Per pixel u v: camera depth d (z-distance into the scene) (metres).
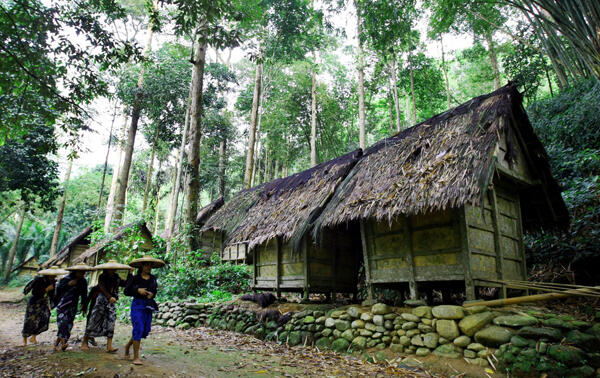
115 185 21.02
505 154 5.99
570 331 4.14
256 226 8.96
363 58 17.48
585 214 7.37
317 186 8.13
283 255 8.55
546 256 7.37
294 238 7.14
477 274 5.27
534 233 7.79
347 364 5.06
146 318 5.06
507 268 6.04
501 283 5.26
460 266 5.24
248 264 11.54
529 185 6.71
